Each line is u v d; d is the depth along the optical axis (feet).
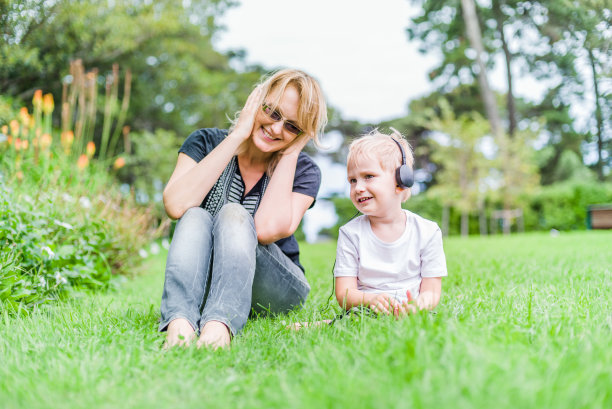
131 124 57.93
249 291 6.30
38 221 10.07
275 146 7.33
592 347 4.34
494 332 4.89
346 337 5.25
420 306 6.34
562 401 3.30
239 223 6.46
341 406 3.46
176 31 51.16
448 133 53.78
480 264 13.47
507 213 52.39
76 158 16.63
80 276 10.93
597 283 8.79
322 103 7.27
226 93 65.21
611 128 44.19
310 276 13.39
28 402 3.95
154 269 18.31
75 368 4.51
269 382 4.31
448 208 58.23
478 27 62.59
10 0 20.68
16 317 7.42
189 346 5.28
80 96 18.22
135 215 15.40
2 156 13.92
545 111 75.72
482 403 3.26
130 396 4.03
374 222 7.13
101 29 36.52
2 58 23.29
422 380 3.63
